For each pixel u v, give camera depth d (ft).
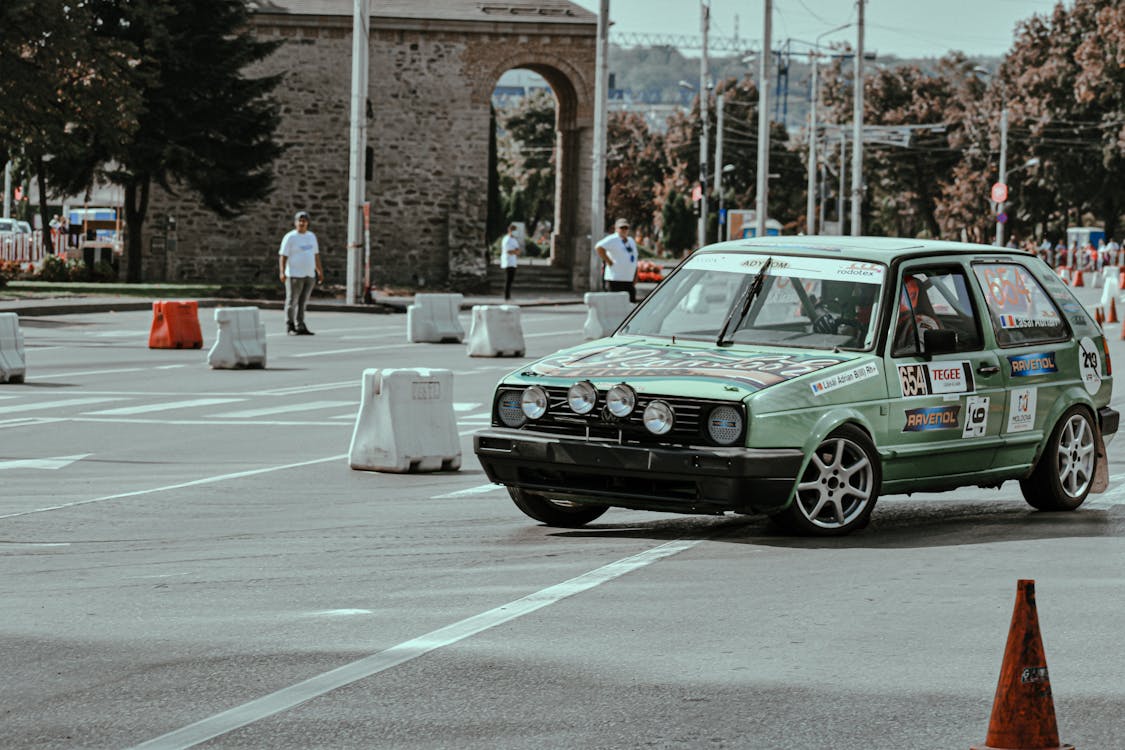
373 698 22.40
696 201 269.23
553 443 35.37
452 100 189.67
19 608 28.58
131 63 145.69
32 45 140.15
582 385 35.17
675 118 464.65
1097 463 41.81
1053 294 42.11
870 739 20.40
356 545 35.40
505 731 20.77
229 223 189.06
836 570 31.89
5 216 242.58
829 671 23.91
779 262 38.65
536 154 485.56
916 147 418.51
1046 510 40.86
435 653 25.05
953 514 40.09
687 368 35.35
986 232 389.60
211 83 167.84
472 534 36.96
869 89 442.50
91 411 63.36
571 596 29.50
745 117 460.14
